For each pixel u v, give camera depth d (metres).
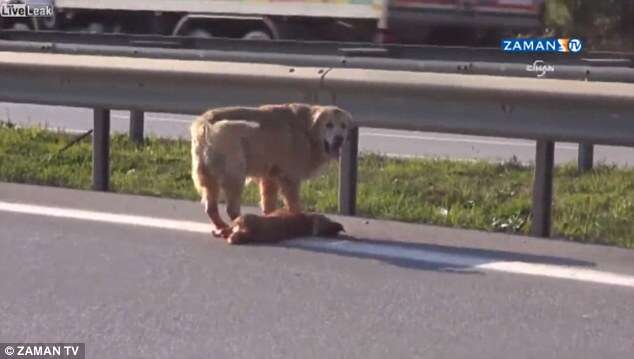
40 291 10.47
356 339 9.29
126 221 12.92
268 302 10.20
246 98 14.02
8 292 10.44
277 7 29.56
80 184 15.01
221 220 12.32
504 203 13.83
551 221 12.86
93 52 23.81
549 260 11.53
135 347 9.09
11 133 18.34
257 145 12.11
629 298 10.34
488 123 12.84
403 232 12.69
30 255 11.58
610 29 38.59
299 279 10.86
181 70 14.18
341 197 13.58
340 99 13.54
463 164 16.41
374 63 21.52
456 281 10.81
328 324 9.63
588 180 15.27
